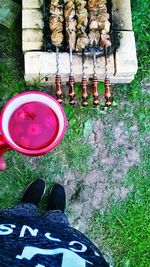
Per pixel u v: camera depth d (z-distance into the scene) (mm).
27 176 1299
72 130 1310
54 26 1167
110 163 1319
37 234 999
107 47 1185
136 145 1330
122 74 1218
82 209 1304
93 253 973
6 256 892
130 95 1331
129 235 1298
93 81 1174
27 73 1193
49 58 1185
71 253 929
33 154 854
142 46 1332
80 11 1164
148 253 1298
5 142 855
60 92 1172
